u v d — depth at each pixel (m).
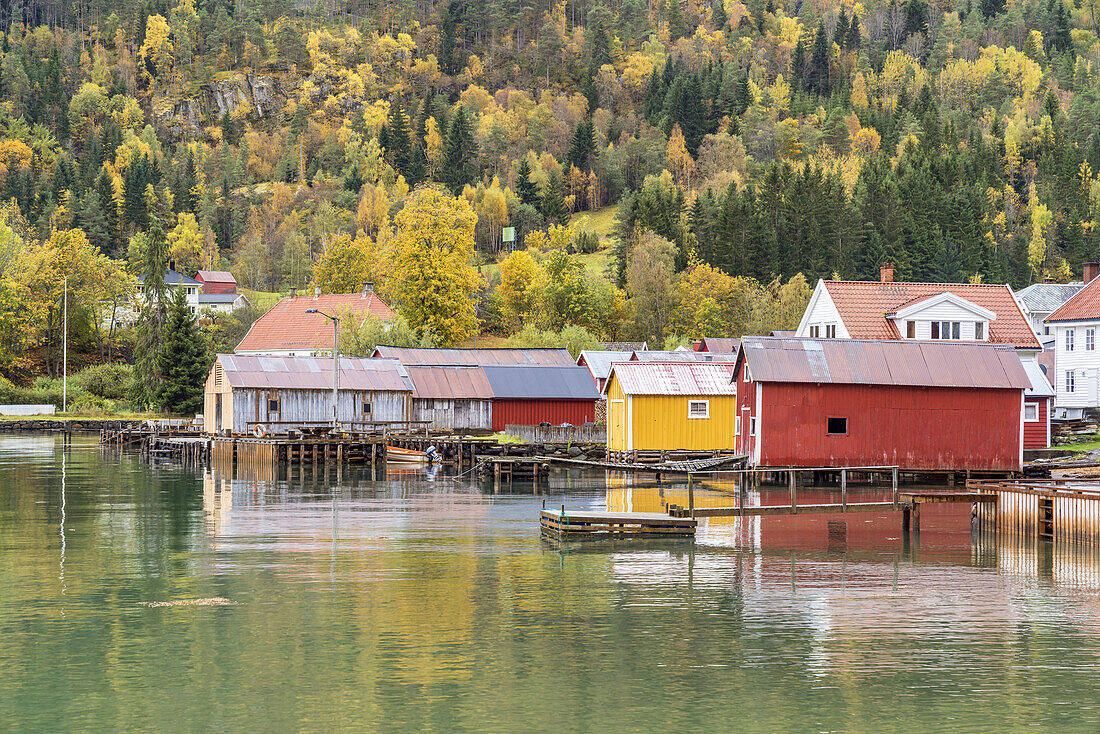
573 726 24.11
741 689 26.59
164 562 42.81
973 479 70.50
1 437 135.50
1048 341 116.75
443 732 23.77
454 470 87.69
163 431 114.50
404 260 169.00
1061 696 26.03
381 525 53.34
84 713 24.97
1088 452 78.38
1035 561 43.22
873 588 37.81
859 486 69.69
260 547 46.44
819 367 70.25
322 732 23.78
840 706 25.36
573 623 32.72
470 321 170.88
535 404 113.69
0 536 49.59
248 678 27.42
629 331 198.38
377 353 115.94
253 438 96.94
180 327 147.50
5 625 32.53
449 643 30.59
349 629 32.06
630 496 66.94
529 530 51.62
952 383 70.94
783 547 46.97
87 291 193.88
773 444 69.62
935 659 29.02
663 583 38.69
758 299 190.75
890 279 100.81
